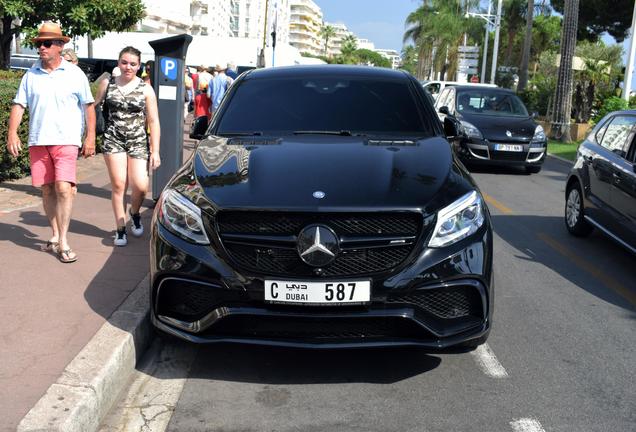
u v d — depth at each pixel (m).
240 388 3.83
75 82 5.50
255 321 3.65
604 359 4.36
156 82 7.97
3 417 3.10
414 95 5.32
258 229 3.61
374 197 3.64
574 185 7.94
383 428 3.41
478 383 3.95
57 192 5.51
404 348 3.65
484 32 63.69
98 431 3.35
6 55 14.74
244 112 5.13
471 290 3.71
